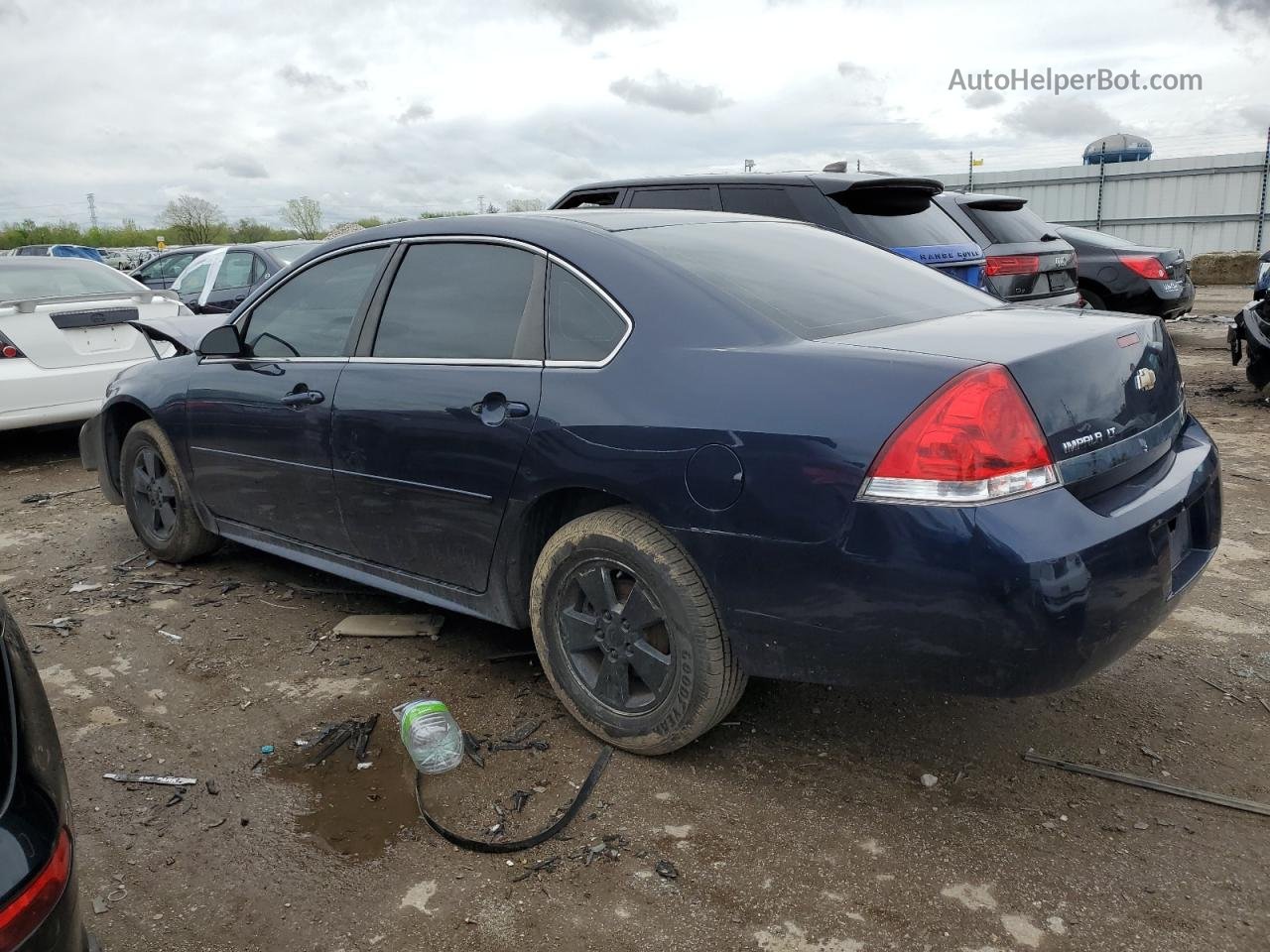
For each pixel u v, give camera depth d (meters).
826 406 2.36
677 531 2.59
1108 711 3.11
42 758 1.56
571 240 3.02
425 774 2.83
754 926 2.21
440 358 3.22
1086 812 2.59
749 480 2.44
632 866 2.42
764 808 2.64
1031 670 2.22
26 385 6.54
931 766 2.83
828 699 3.24
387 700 3.29
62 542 5.13
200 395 4.13
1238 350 8.09
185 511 4.46
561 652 2.99
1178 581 2.63
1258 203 20.72
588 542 2.82
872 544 2.28
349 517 3.55
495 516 3.02
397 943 2.19
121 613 4.11
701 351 2.63
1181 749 2.88
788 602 2.45
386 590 3.59
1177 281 10.34
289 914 2.29
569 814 2.60
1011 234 7.96
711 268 2.90
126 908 2.31
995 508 2.19
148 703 3.32
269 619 4.01
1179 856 2.41
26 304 6.61
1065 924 2.19
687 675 2.68
